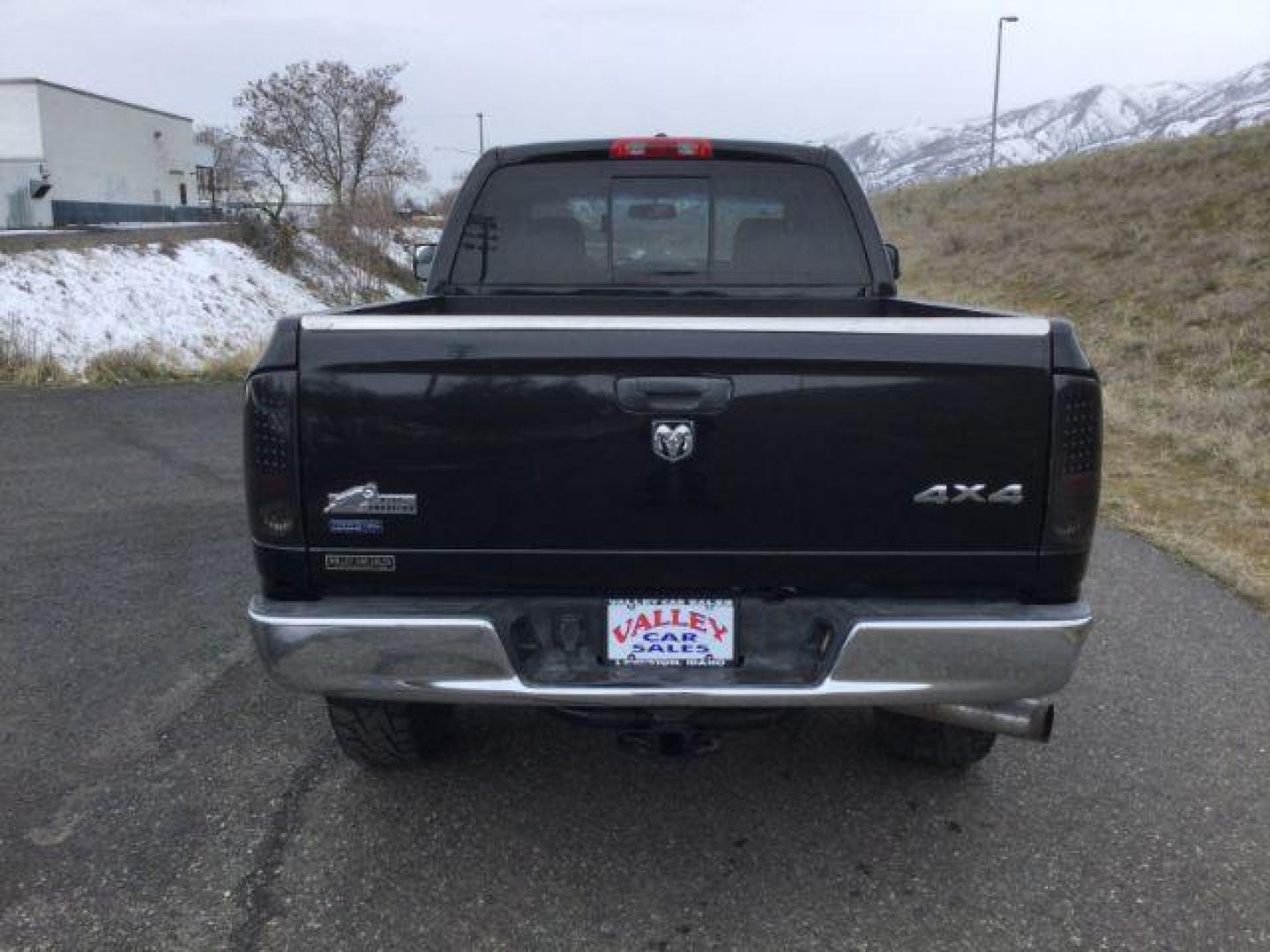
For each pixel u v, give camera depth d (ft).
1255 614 17.04
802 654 9.11
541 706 9.04
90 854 10.10
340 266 106.83
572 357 8.56
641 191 14.20
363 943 8.85
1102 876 9.85
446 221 14.37
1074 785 11.63
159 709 13.38
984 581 8.86
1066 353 8.56
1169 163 90.27
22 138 155.43
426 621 8.74
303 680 8.95
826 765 12.12
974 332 8.52
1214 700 13.82
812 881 9.79
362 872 9.89
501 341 8.58
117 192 181.06
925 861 10.12
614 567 8.90
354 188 142.10
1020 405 8.58
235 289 85.05
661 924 9.15
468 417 8.67
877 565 8.82
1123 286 61.77
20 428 33.65
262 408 8.70
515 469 8.73
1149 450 30.63
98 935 8.91
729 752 12.45
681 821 10.88
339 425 8.68
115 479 26.71
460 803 11.19
